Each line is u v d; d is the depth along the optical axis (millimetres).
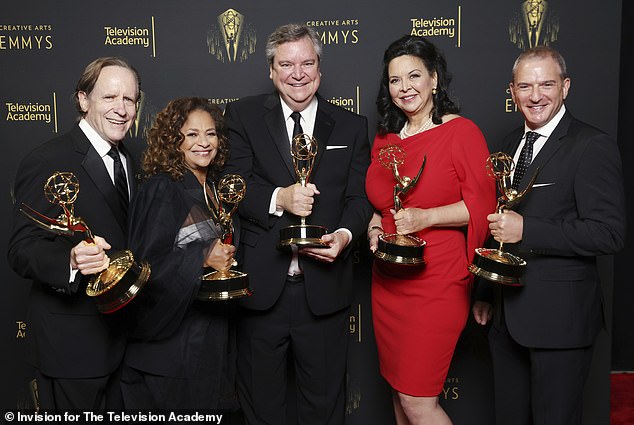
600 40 2410
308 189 1721
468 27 2457
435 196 1802
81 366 1627
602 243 1602
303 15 2494
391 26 2477
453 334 1859
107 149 1689
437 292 1826
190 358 1648
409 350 1870
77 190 1545
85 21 2502
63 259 1515
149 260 1573
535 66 1693
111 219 1658
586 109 2439
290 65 1813
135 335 1665
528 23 2436
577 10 2412
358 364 2627
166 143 1674
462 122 1799
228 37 2510
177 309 1586
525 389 1855
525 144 1789
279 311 1912
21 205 1591
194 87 2533
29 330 1679
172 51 2520
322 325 1935
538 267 1713
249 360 1964
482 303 2029
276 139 1888
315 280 1873
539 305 1699
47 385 1671
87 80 1650
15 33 2508
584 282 1711
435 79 1824
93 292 1389
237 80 2527
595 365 2541
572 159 1661
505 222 1631
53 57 2516
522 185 1742
